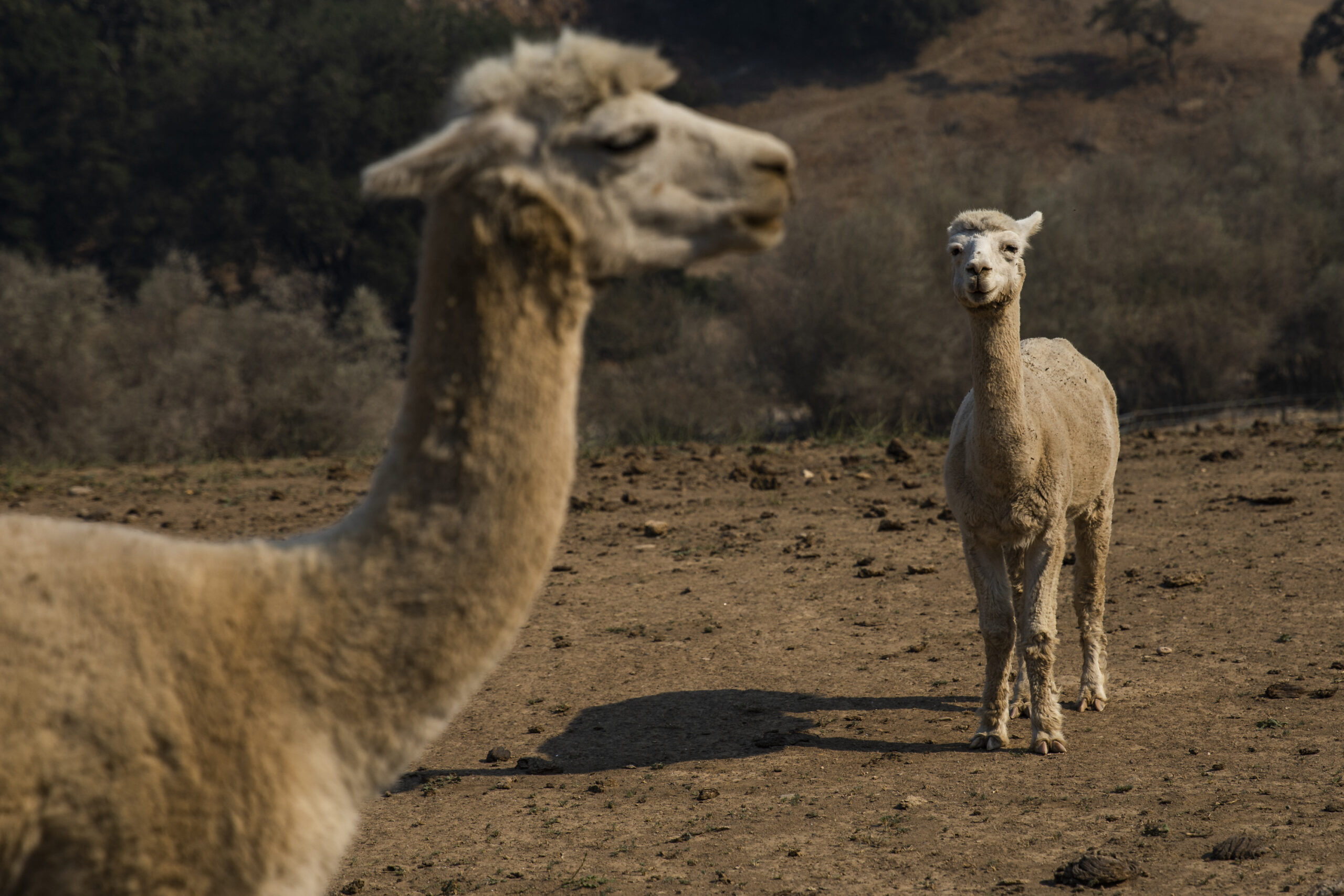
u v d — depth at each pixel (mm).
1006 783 21734
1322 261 143500
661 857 19453
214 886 9344
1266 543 37188
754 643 32625
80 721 9047
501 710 28781
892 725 25828
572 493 56000
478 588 9719
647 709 28188
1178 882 16781
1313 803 19188
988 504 23578
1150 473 50906
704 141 10266
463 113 10078
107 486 62375
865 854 18922
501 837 20938
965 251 22359
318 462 75812
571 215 9828
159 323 121125
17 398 103062
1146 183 152625
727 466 62438
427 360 9891
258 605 9781
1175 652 28828
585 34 10281
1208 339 127062
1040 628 23625
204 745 9328
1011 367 22812
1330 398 124688
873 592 36438
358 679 9680
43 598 9383
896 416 119562
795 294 122938
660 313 152750
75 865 9039
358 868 19812
